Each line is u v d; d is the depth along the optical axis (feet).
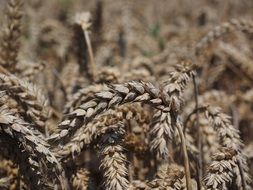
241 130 3.32
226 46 3.80
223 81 3.89
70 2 5.84
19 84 2.02
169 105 1.67
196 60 3.23
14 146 1.66
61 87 2.91
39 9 5.82
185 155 1.71
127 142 1.96
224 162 1.76
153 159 2.05
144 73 2.47
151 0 7.21
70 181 1.90
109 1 5.93
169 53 3.73
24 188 1.85
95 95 1.59
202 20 6.42
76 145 1.82
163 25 6.11
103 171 1.87
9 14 2.59
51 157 1.63
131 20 4.87
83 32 2.78
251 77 3.83
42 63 2.76
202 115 2.32
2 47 2.59
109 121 1.79
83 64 2.87
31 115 2.01
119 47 4.46
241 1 7.06
